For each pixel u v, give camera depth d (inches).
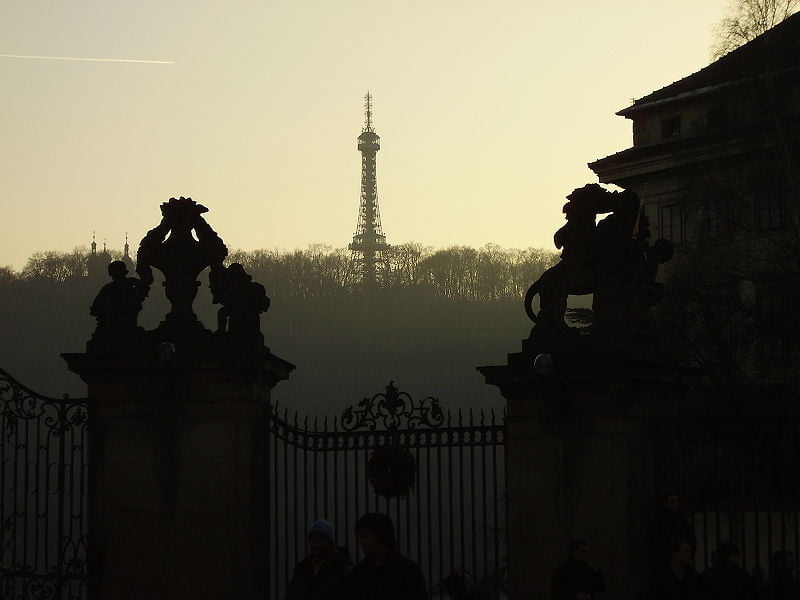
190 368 916.0
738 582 771.4
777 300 1694.1
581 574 738.2
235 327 927.7
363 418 900.0
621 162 2503.7
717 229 1860.2
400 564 556.4
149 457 924.6
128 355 922.1
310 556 601.0
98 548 921.5
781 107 1734.7
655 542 803.4
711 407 1530.5
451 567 861.8
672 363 885.8
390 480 871.7
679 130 2506.2
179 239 946.1
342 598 573.3
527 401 877.8
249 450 922.1
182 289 938.7
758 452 833.5
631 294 876.6
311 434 915.4
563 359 860.0
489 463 2613.2
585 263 879.1
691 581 744.3
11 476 1957.4
